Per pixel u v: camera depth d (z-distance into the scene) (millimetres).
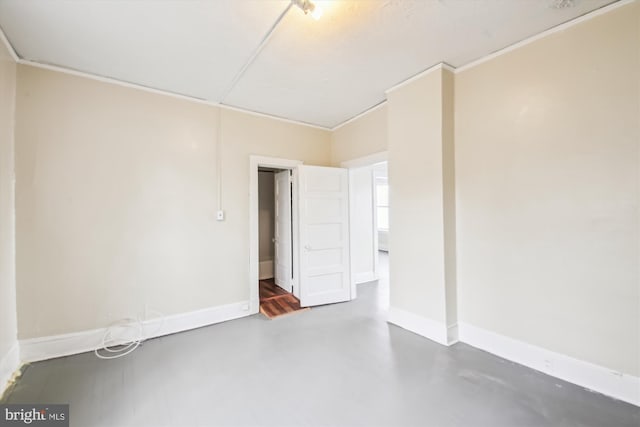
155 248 2889
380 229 8703
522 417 1672
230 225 3354
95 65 2455
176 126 3033
